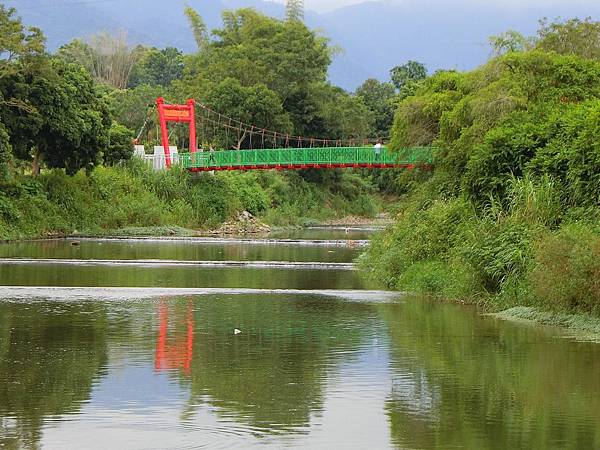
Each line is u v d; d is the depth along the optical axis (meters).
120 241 62.06
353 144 106.88
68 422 15.29
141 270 41.12
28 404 16.39
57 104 61.78
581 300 25.08
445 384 18.08
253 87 97.94
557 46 42.28
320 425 15.24
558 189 31.97
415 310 28.08
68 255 48.94
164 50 157.00
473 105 37.12
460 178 38.19
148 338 22.66
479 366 19.73
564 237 25.98
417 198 41.50
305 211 97.38
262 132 96.75
